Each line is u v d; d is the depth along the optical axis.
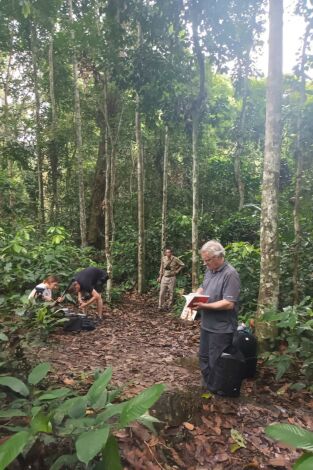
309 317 5.03
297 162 7.54
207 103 9.11
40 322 4.92
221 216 15.42
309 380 4.41
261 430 3.54
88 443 1.89
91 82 13.90
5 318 4.82
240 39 8.28
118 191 16.53
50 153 15.22
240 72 10.80
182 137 14.49
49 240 10.70
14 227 11.06
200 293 4.29
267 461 3.15
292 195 10.38
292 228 8.86
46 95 15.55
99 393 2.39
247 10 7.82
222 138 15.02
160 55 8.22
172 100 8.58
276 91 5.08
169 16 7.68
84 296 8.23
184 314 4.48
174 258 10.18
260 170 16.61
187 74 8.49
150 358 5.39
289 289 6.99
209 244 4.12
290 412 3.88
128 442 2.97
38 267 8.66
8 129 14.50
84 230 12.28
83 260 10.09
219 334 4.02
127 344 6.14
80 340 6.11
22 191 15.69
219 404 3.90
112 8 7.75
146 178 15.91
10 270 7.00
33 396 2.90
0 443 2.14
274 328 4.99
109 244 10.75
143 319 8.53
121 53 9.26
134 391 3.96
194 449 3.20
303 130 7.04
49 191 16.61
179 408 3.71
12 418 2.71
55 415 2.41
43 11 8.57
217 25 7.92
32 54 13.32
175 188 15.98
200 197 15.93
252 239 12.43
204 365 4.26
